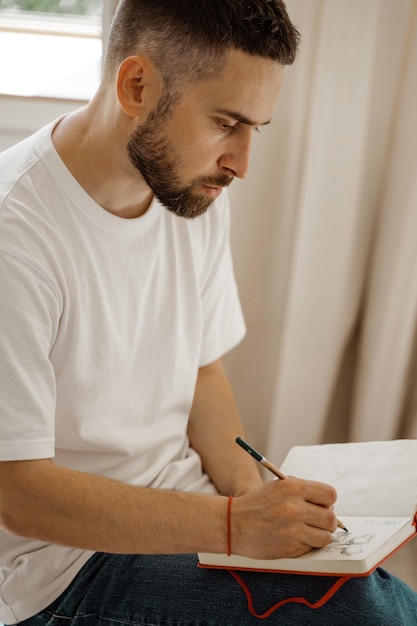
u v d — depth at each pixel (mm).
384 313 1745
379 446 1346
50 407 1120
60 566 1219
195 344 1390
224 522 1106
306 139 1711
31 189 1158
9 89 1838
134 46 1139
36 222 1143
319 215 1721
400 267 1713
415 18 1624
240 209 1800
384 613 1090
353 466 1314
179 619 1151
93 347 1222
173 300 1341
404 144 1674
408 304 1730
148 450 1327
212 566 1167
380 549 1083
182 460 1382
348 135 1676
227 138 1160
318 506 1097
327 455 1359
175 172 1170
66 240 1177
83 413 1227
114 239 1221
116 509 1107
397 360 1763
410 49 1641
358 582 1116
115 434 1268
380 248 1743
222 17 1080
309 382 1811
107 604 1191
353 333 1857
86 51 1909
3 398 1076
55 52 1902
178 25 1098
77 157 1188
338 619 1089
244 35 1082
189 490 1359
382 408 1791
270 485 1111
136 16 1136
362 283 1800
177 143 1149
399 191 1691
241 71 1097
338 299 1771
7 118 1815
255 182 1779
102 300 1220
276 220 1803
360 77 1644
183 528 1108
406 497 1207
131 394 1298
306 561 1079
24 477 1092
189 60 1102
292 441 1847
